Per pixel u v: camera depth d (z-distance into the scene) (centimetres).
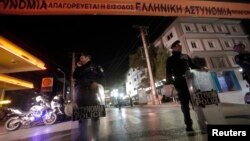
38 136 505
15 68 1147
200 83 279
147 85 2938
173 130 329
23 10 414
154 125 435
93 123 261
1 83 1299
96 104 263
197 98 267
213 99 273
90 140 251
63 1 439
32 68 1199
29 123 877
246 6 621
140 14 490
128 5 482
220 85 2395
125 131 395
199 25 2788
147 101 3272
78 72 283
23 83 1441
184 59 329
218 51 2650
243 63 408
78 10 445
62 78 2992
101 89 278
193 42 2603
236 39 2947
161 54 2539
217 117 276
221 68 2539
